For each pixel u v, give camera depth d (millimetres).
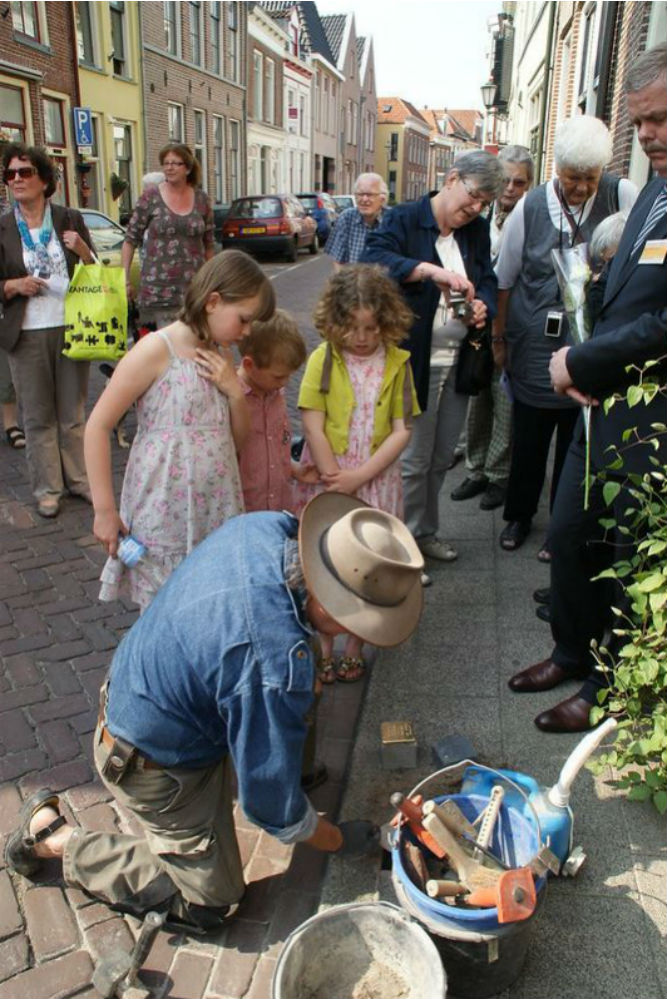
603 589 2703
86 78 17141
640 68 2062
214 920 1976
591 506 2518
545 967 1880
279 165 34688
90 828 2328
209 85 24500
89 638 3283
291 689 1545
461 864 1791
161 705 1685
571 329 2561
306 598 1582
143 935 1764
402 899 1758
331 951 1717
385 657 3094
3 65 13805
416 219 3314
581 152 3105
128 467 2352
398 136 62719
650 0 5016
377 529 1573
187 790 1804
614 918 1991
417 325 3318
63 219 4203
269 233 18625
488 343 3484
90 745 2670
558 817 1950
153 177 5891
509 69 18531
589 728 2600
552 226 3395
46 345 4207
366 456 2988
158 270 5582
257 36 29438
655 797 2072
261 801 1688
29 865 2125
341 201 28141
